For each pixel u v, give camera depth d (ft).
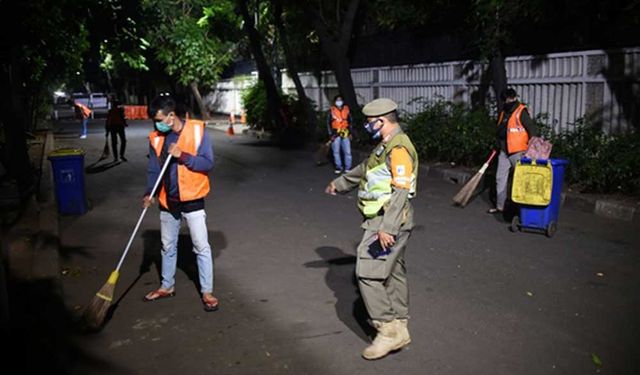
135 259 21.74
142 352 14.25
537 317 15.90
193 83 100.89
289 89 75.25
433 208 29.43
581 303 16.85
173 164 16.29
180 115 16.26
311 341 14.66
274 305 17.01
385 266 13.41
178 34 90.07
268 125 70.69
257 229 25.79
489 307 16.62
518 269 19.84
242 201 31.78
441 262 20.72
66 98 174.50
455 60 47.75
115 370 13.39
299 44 68.80
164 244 17.29
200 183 16.40
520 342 14.44
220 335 15.10
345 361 13.62
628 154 27.94
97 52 64.64
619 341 14.47
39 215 27.37
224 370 13.32
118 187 37.45
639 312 16.20
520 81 39.50
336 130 41.01
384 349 13.58
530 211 24.00
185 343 14.69
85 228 26.53
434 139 41.19
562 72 36.78
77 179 29.04
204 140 16.25
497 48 39.24
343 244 23.25
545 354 13.82
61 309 16.49
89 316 15.28
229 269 20.35
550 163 23.20
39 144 60.29
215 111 117.70
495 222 26.40
